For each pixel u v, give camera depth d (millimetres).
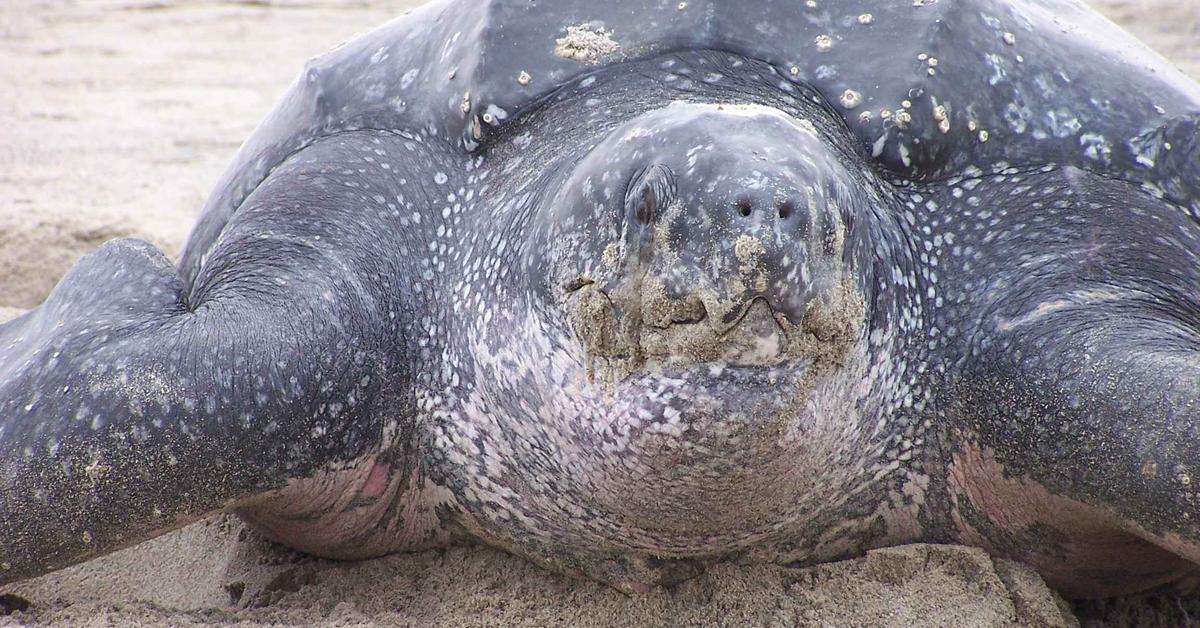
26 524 5062
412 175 5266
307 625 5074
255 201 5297
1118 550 5121
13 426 5078
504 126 5227
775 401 4922
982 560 5125
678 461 4961
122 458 5059
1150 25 13570
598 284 4957
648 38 5227
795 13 5238
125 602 5152
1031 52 5250
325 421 5129
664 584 5125
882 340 5094
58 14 16516
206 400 5074
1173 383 4992
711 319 4895
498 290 5125
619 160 4973
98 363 5094
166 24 16062
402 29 5406
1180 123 5242
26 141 10188
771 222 4883
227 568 5227
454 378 5168
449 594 5152
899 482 5148
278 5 17297
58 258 7203
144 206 8164
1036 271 5148
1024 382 5090
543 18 5246
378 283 5207
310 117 5375
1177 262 5168
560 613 5105
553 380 5035
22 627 5070
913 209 5184
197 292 5242
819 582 5113
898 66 5191
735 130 4941
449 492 5180
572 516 5102
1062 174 5203
